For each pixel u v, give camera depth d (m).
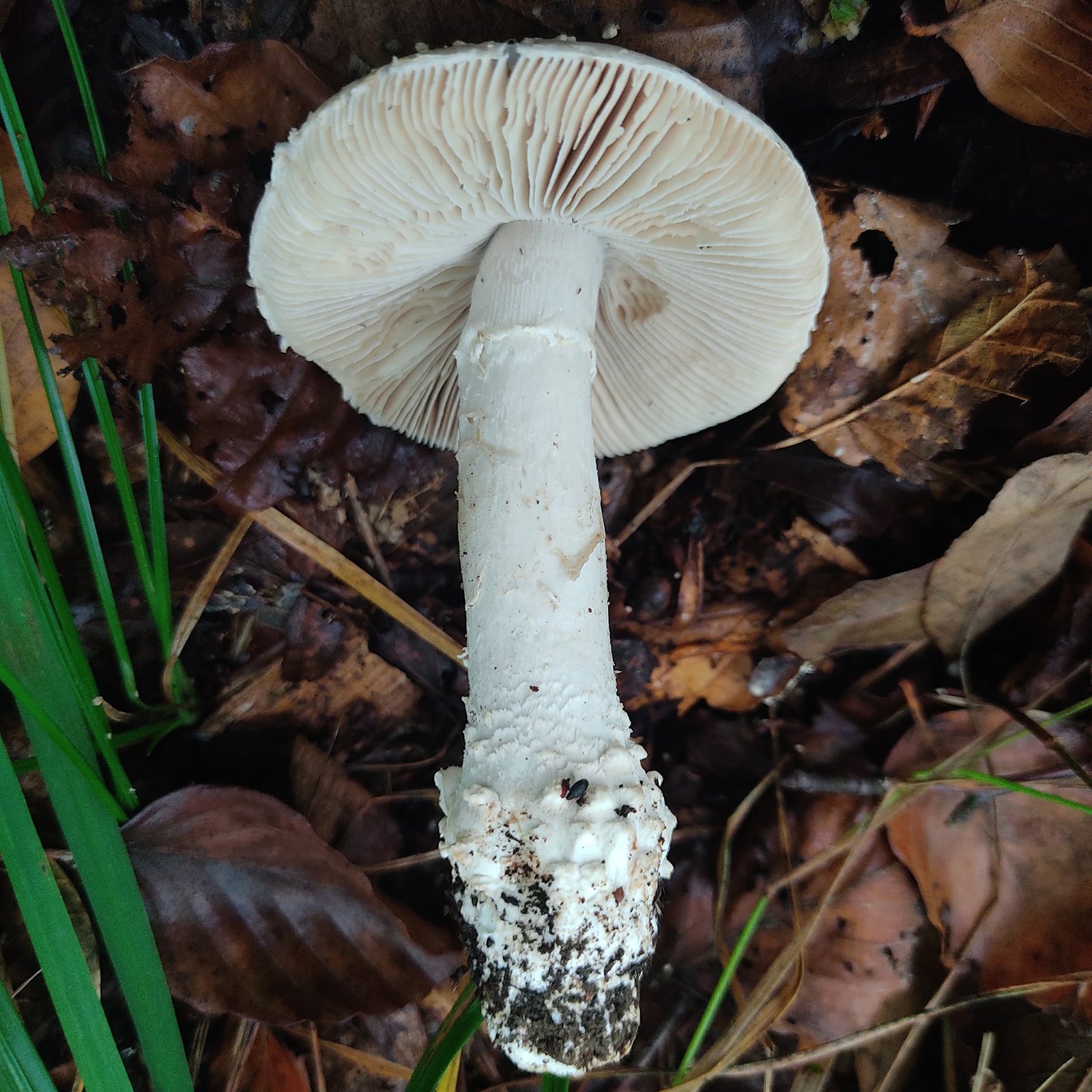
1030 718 0.21
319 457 0.22
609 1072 0.22
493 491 0.18
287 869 0.20
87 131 0.21
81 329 0.19
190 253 0.20
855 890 0.22
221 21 0.20
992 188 0.21
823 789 0.23
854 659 0.24
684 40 0.19
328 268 0.18
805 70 0.20
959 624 0.22
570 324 0.18
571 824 0.16
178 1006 0.20
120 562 0.21
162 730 0.21
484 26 0.19
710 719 0.24
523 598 0.17
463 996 0.19
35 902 0.16
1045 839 0.20
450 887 0.19
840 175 0.21
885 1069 0.21
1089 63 0.19
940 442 0.22
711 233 0.18
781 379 0.21
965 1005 0.20
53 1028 0.19
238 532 0.22
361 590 0.23
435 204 0.17
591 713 0.17
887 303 0.22
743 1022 0.21
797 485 0.24
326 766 0.22
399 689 0.23
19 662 0.16
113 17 0.20
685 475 0.25
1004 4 0.19
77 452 0.21
